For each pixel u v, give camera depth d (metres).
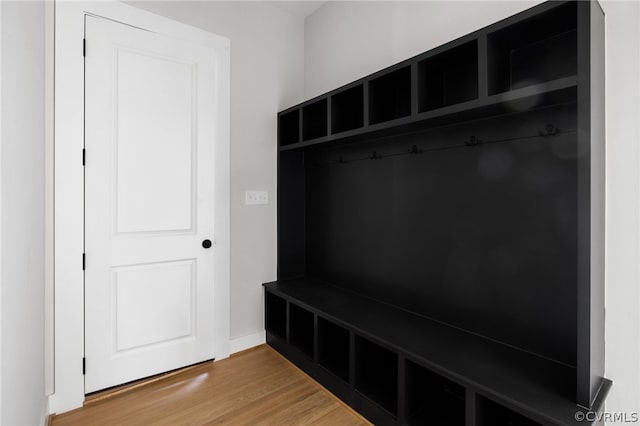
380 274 2.16
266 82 2.59
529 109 1.44
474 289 1.67
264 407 1.79
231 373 2.14
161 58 2.07
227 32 2.37
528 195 1.48
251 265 2.51
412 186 1.96
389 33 2.14
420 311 1.92
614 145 1.31
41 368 1.57
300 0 2.58
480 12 1.69
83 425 1.63
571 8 1.17
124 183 1.96
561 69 1.37
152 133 2.05
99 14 1.85
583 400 1.10
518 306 1.51
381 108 1.98
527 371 1.31
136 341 2.01
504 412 1.41
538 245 1.45
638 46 1.26
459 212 1.73
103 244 1.89
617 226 1.30
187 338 2.20
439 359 1.40
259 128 2.55
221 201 2.32
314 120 2.53
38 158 1.49
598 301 1.22
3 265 0.89
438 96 1.76
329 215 2.57
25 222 1.19
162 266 2.10
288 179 2.70
